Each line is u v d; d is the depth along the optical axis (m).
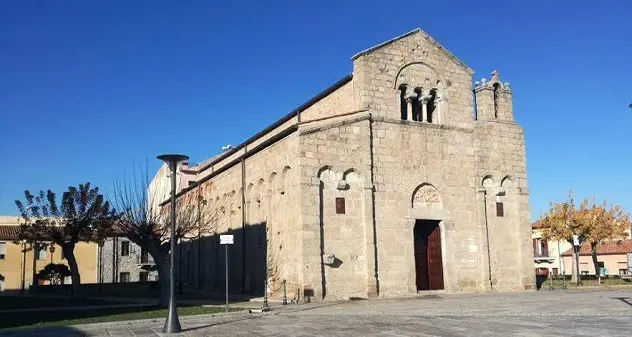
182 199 59.22
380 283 34.44
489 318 22.16
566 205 60.16
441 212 37.66
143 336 19.55
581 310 24.27
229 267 44.97
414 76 38.34
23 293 59.44
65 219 46.41
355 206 34.56
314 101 40.75
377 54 37.06
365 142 35.38
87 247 79.25
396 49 37.88
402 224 35.91
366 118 35.66
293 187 33.91
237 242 43.69
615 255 84.38
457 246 37.91
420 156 37.47
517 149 41.38
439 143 38.38
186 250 58.62
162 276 33.94
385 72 37.16
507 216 40.31
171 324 20.47
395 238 35.50
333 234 33.56
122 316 25.86
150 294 47.91
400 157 36.69
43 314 28.06
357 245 34.16
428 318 22.62
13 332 21.20
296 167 33.50
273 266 36.59
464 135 39.47
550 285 43.66
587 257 87.75
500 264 39.22
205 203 47.16
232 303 33.09
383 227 35.25
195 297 40.16
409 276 35.41
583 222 58.03
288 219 34.59
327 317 23.98
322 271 32.78
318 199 33.28
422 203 37.19
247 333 19.56
